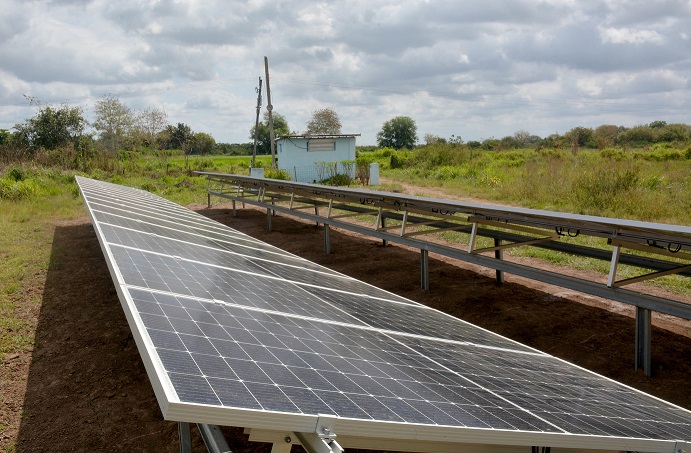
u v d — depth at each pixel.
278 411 1.86
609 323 7.41
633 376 5.82
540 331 7.22
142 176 36.59
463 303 8.51
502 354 4.12
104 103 43.62
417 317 4.96
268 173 30.05
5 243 13.34
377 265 11.34
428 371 2.96
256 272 5.45
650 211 15.41
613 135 59.94
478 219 8.12
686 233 5.20
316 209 15.20
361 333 3.60
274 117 95.31
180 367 2.06
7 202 20.03
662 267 6.64
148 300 3.12
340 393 2.23
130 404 5.49
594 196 17.97
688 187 18.62
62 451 4.68
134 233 6.50
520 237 8.88
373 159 49.59
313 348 2.88
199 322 2.87
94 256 12.08
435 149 41.59
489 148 71.31
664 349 6.47
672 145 41.53
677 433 3.04
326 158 34.81
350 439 2.42
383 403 2.24
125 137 44.34
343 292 5.44
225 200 25.11
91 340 7.14
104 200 10.82
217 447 2.88
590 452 3.09
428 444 2.61
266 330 3.06
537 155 40.19
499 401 2.69
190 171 38.28
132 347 6.91
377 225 10.52
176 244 6.41
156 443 4.81
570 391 3.40
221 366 2.21
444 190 26.22
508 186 23.09
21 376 6.11
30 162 33.12
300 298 4.46
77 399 5.59
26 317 8.02
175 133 77.56
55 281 9.99
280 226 17.39
